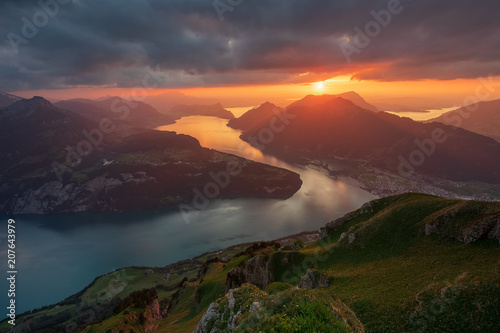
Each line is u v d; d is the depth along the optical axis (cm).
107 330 8031
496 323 3028
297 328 1574
